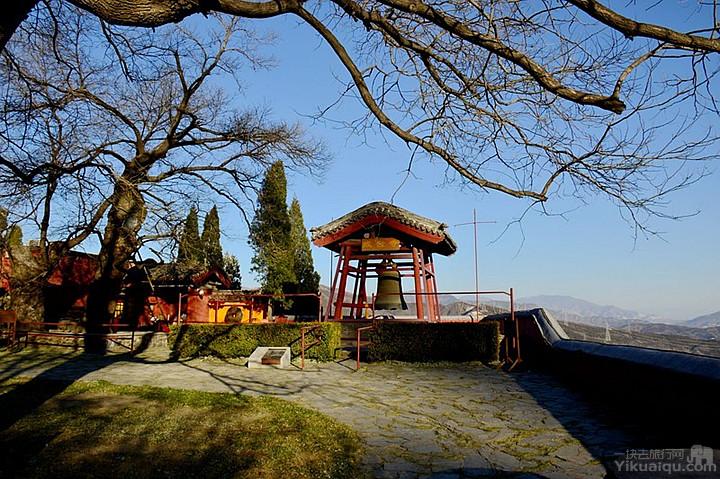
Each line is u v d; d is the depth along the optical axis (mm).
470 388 10375
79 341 17438
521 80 4352
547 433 6816
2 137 10211
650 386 7062
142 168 16812
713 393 5477
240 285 38406
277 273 30281
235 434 6273
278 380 11164
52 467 4977
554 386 10547
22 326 18562
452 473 5262
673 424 6387
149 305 29312
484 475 5195
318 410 8094
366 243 16781
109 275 18500
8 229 13039
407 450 6074
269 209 20125
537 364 13289
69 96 11969
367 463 5598
